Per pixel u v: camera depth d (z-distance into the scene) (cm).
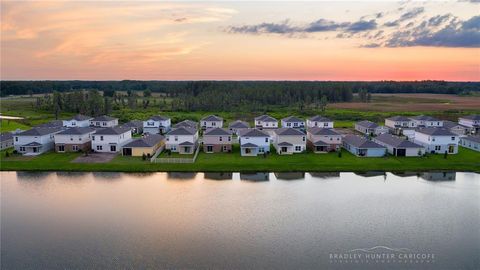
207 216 5406
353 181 7075
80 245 4519
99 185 6750
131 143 8706
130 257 4244
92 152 9025
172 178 7181
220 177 7256
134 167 7656
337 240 4703
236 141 10431
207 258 4238
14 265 4069
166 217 5359
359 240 4709
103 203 5881
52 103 19150
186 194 6316
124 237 4728
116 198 6106
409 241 4688
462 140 10288
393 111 18612
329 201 6038
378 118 15962
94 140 9062
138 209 5644
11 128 12775
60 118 15650
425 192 6494
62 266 4056
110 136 9019
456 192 6500
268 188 6650
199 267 4053
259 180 7100
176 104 18788
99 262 4138
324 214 5506
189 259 4216
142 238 4703
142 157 8362
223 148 9181
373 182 7019
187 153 8962
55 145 9100
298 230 4975
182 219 5294
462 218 5378
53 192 6381
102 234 4809
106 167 7644
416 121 13112
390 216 5444
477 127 12900
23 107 19862
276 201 6019
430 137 9138
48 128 9831
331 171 7619
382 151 8775
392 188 6694
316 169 7656
